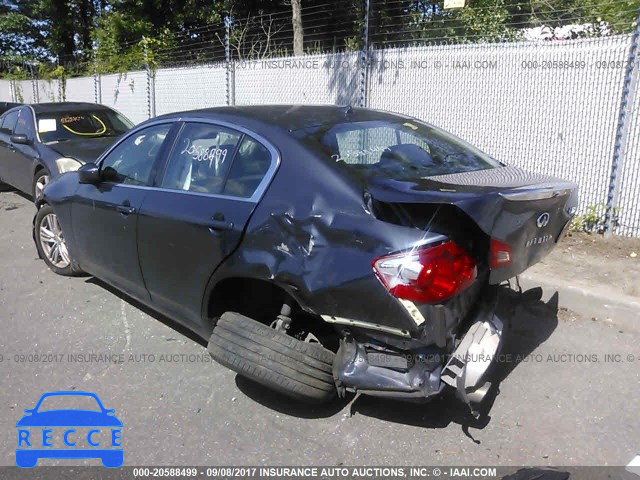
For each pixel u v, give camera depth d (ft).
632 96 19.21
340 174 10.60
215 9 59.16
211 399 12.15
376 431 11.02
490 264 9.67
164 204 12.99
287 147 11.34
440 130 14.02
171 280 12.99
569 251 19.13
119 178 14.99
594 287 15.96
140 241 13.62
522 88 21.94
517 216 9.66
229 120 12.69
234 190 11.81
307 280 10.20
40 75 61.31
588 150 20.59
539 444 10.53
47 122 27.81
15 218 27.02
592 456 10.17
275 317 12.10
